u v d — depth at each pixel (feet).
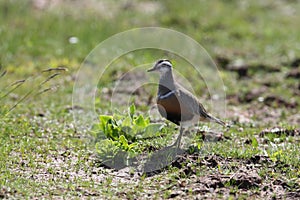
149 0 84.23
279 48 71.36
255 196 32.01
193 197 31.40
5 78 55.47
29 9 75.66
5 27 68.59
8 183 31.73
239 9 85.35
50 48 65.26
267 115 50.88
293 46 72.33
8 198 30.12
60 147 38.86
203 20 78.38
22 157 36.35
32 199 30.37
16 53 62.95
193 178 33.68
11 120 43.45
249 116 50.16
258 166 35.58
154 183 33.19
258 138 42.29
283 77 62.08
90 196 31.30
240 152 37.06
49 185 32.35
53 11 75.72
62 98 51.21
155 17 78.18
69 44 66.74
